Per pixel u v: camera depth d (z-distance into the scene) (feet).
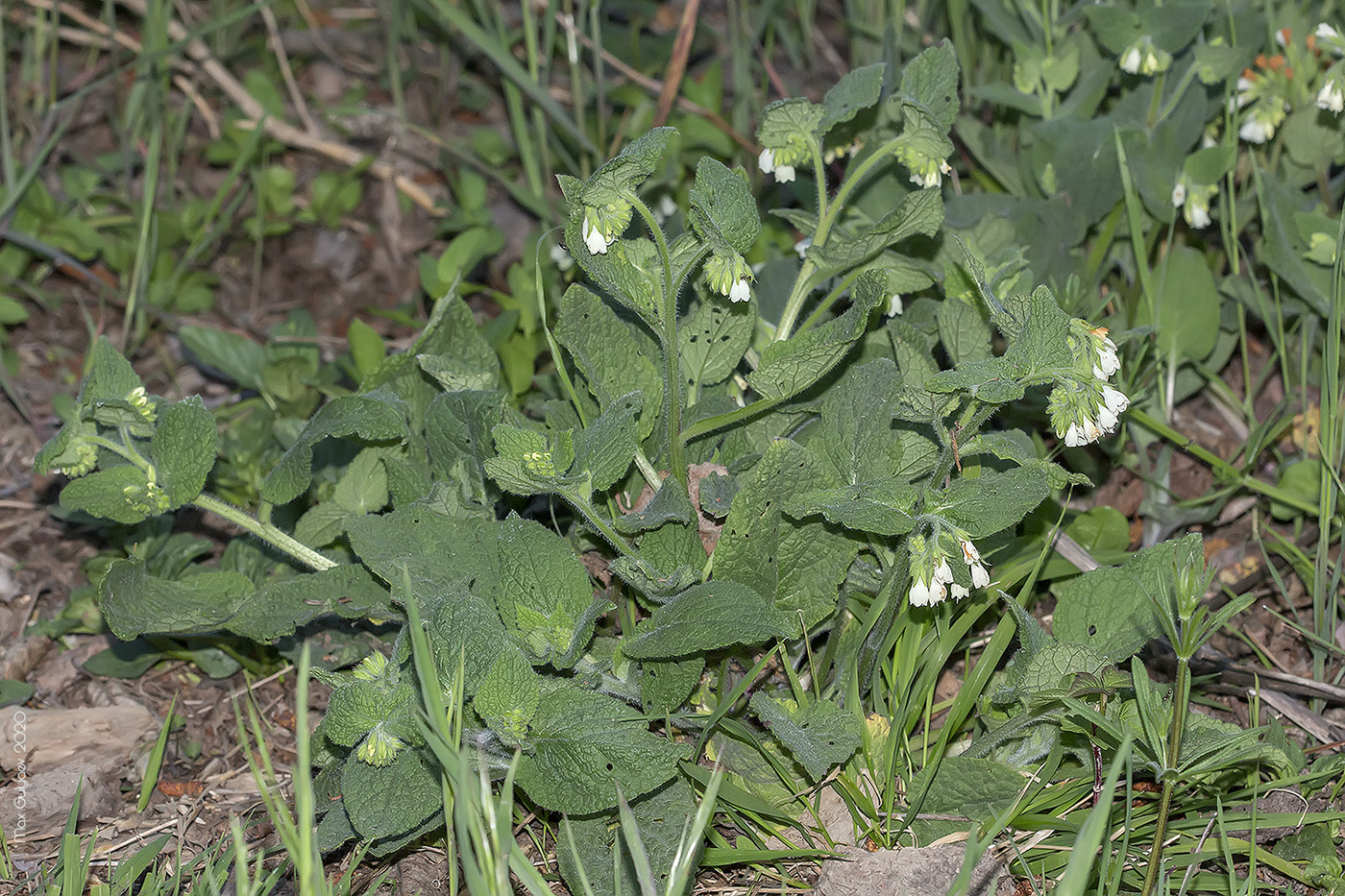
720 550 4.32
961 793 4.36
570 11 5.81
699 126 5.92
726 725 4.39
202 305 5.84
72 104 6.12
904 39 5.70
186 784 4.65
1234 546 5.05
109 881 4.42
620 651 4.40
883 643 4.45
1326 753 4.59
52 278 5.91
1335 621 4.81
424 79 6.96
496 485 4.66
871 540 4.43
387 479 4.70
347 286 5.99
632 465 4.57
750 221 4.26
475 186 5.92
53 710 4.74
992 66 5.70
